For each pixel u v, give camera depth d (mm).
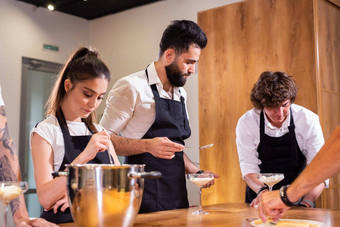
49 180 1419
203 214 1638
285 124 2414
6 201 982
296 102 3117
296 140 2426
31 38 4879
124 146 1933
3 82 4582
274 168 2479
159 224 1382
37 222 1123
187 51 2041
